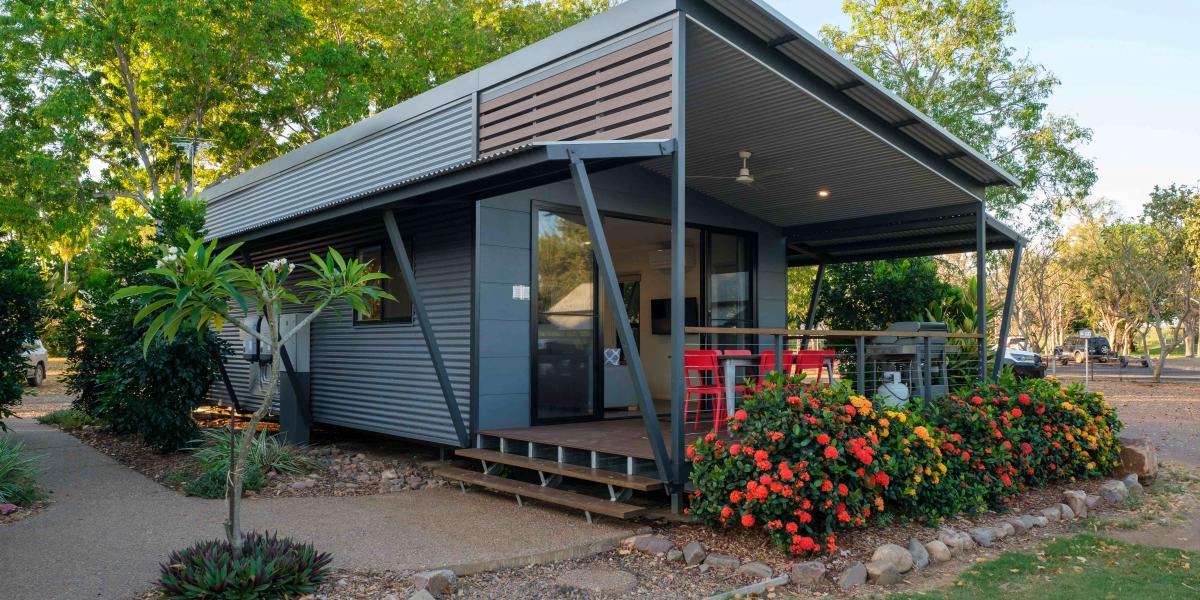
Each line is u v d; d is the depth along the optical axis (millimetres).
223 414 12398
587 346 8352
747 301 10016
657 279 11031
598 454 6340
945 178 8031
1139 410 15516
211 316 4195
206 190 14055
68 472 7852
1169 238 24250
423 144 8875
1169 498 7465
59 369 25094
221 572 4035
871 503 5418
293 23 18594
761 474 5035
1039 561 5230
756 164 8219
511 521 5887
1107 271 30797
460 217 7711
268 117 20391
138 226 19656
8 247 7875
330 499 6699
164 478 7609
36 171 17312
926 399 7531
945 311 13336
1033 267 31125
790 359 7246
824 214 9773
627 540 5383
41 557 4871
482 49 21312
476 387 7480
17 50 17281
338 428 10445
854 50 21984
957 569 5090
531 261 7918
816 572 4645
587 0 24406
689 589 4562
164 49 17703
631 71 6352
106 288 9344
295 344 9570
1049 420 7586
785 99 6738
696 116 7141
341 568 4637
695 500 5504
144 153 19594
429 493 6992
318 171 10734
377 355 9086
